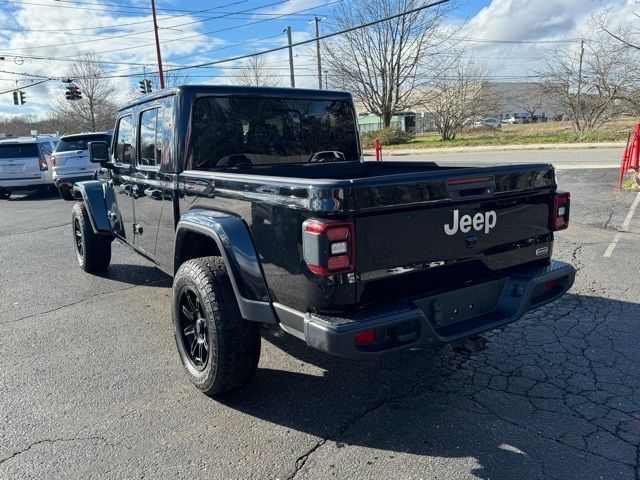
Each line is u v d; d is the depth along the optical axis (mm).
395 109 38938
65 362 4195
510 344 4230
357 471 2760
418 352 4168
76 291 6113
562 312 4820
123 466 2859
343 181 2609
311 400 3502
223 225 3236
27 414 3418
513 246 3436
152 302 5648
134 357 4262
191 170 4012
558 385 3574
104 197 6027
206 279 3328
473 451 2889
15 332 4871
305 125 4793
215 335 3273
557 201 3629
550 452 2855
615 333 4348
